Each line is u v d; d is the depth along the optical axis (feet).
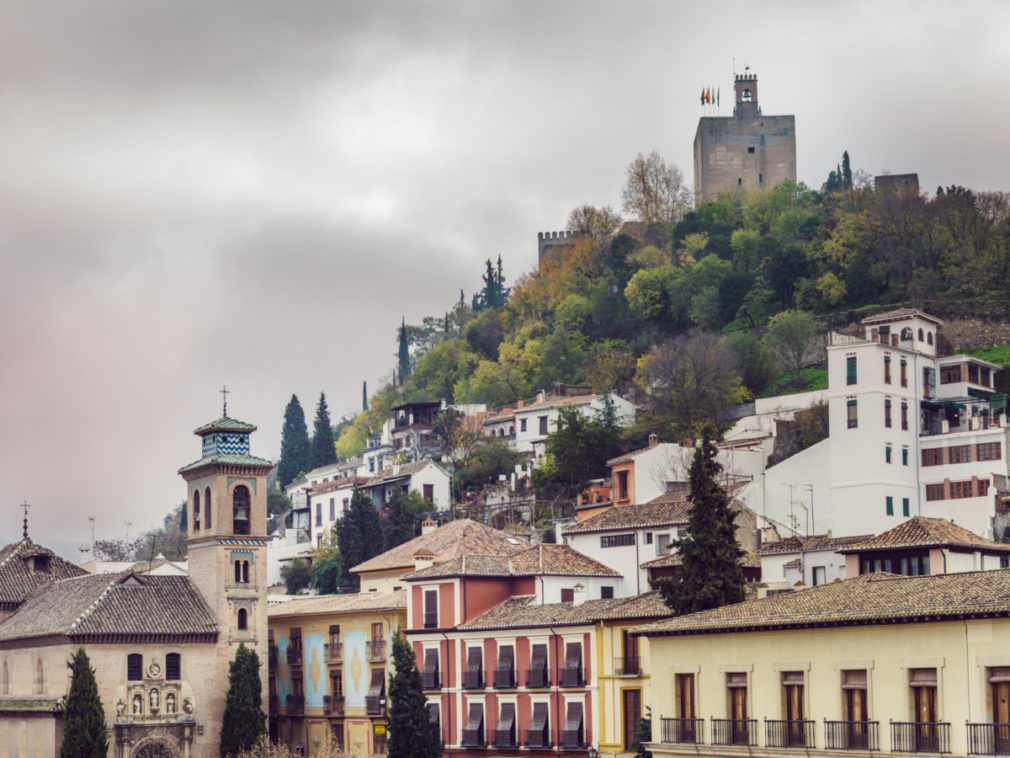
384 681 436.76
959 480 509.35
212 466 457.68
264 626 454.81
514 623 380.78
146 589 449.89
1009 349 648.79
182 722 433.48
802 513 514.27
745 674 260.01
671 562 400.67
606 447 633.20
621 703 351.87
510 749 377.71
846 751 238.89
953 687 225.35
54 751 413.18
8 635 451.94
